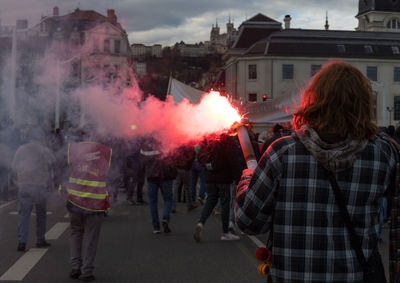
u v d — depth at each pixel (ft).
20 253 20.59
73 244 17.10
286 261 6.12
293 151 6.17
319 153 5.94
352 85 6.16
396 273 6.75
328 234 6.01
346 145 5.98
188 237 24.73
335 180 6.01
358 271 6.00
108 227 27.76
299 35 176.24
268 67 170.09
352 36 180.86
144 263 19.21
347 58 174.09
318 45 174.09
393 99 176.45
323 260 5.97
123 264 19.04
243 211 6.52
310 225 6.04
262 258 6.64
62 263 18.92
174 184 34.47
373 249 6.18
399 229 6.64
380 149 6.23
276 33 175.63
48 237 24.14
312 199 6.06
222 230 25.84
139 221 30.07
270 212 6.44
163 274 17.58
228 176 23.54
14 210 34.50
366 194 6.07
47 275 17.21
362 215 6.09
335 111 6.10
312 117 6.32
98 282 16.51
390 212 6.71
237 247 22.30
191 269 18.31
